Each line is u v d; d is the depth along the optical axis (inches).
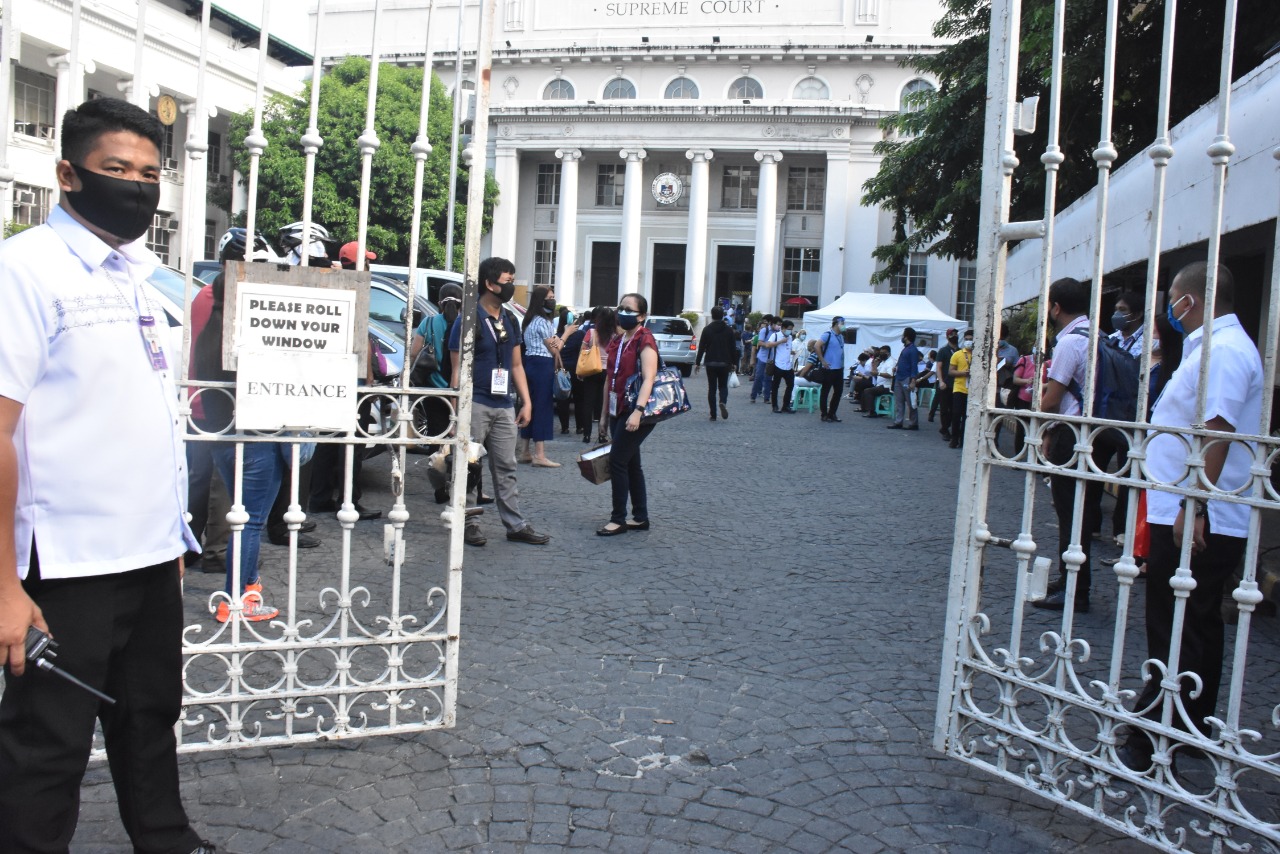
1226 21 105.7
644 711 148.3
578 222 1792.6
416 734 137.5
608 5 1772.9
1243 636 102.8
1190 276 131.0
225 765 126.1
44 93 852.0
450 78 1599.4
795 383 810.2
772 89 1723.7
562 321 630.5
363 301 129.0
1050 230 120.7
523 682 158.4
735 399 893.2
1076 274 359.6
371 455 289.9
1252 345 126.7
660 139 1695.4
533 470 389.7
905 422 727.1
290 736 131.9
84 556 86.4
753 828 115.1
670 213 1766.7
